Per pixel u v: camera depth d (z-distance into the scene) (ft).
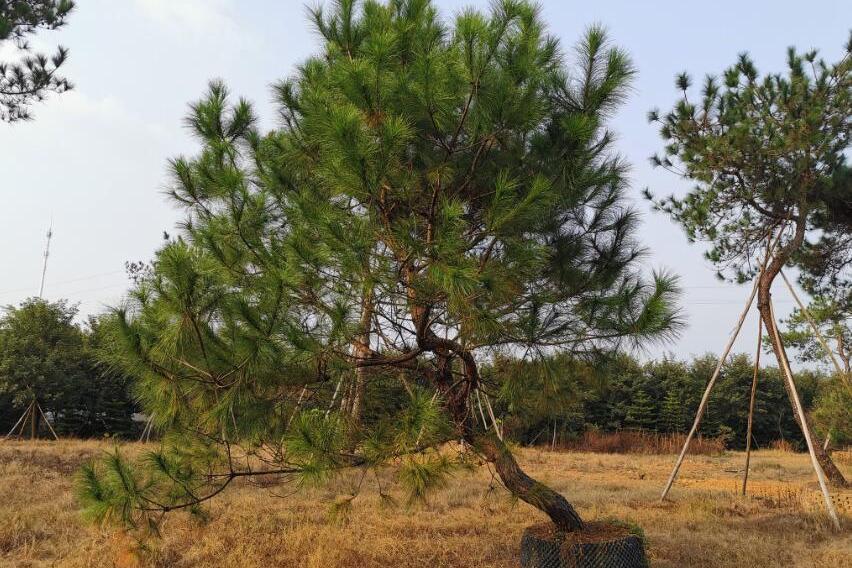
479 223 17.07
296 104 19.33
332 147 14.35
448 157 16.56
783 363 33.22
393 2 18.28
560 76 17.70
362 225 15.10
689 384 97.14
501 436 19.17
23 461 38.34
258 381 16.12
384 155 14.35
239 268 16.02
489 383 20.90
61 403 72.43
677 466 33.06
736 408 96.78
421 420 14.43
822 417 61.11
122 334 14.98
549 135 17.31
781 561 20.86
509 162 17.15
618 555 17.21
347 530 23.48
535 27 16.03
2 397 71.61
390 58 15.62
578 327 18.21
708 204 41.34
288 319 15.53
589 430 86.99
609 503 31.76
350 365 16.72
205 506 25.80
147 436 54.60
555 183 17.38
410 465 15.10
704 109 40.04
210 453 16.15
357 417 16.74
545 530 19.21
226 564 19.89
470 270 14.17
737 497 33.81
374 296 16.10
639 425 93.25
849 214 42.65
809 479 45.80
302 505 28.30
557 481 40.42
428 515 27.04
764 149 37.81
